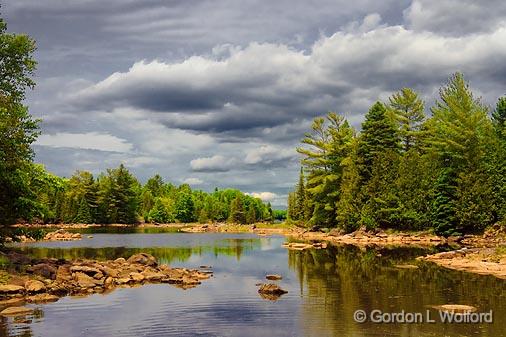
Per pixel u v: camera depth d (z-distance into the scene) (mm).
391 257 40406
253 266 35219
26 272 26078
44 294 22969
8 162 29562
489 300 21062
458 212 58031
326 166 80438
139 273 28656
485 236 56375
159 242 66188
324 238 71125
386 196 65562
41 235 32969
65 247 54219
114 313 19203
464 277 27969
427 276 28500
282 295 22922
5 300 21547
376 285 25391
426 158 65500
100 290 24656
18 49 33156
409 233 62688
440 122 67312
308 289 24469
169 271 29938
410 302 20781
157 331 16547
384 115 71688
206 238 78188
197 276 29266
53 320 18016
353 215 69812
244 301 21531
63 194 130000
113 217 137750
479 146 59938
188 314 19031
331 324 17234
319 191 78000
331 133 79625
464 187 58500
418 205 63125
